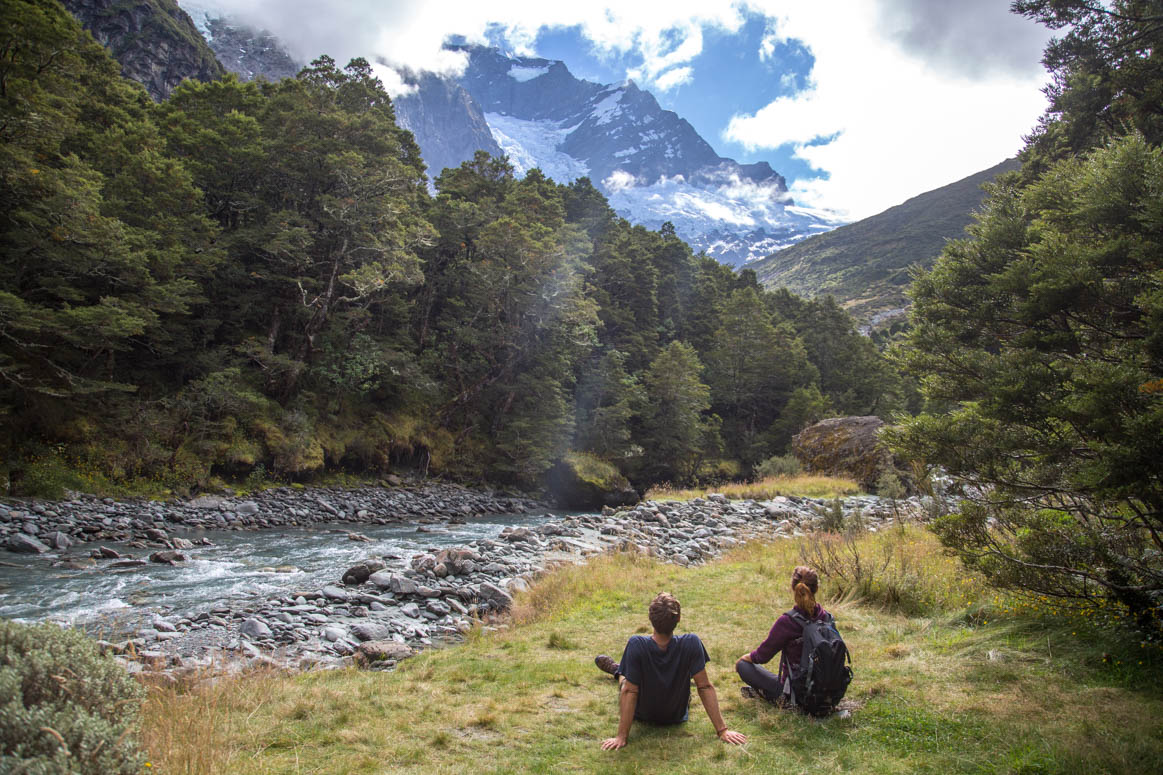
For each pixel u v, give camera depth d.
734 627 7.38
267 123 37.00
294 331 36.16
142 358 30.41
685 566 12.50
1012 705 4.58
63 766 2.21
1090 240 5.90
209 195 34.84
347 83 43.25
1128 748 3.80
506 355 45.81
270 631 8.29
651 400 54.50
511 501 38.53
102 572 13.01
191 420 27.50
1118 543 5.61
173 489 24.86
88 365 26.34
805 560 10.15
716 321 68.50
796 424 57.47
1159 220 5.04
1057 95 17.30
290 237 32.81
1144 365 5.23
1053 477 5.60
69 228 22.20
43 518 17.98
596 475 44.19
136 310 24.31
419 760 3.99
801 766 3.92
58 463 22.38
